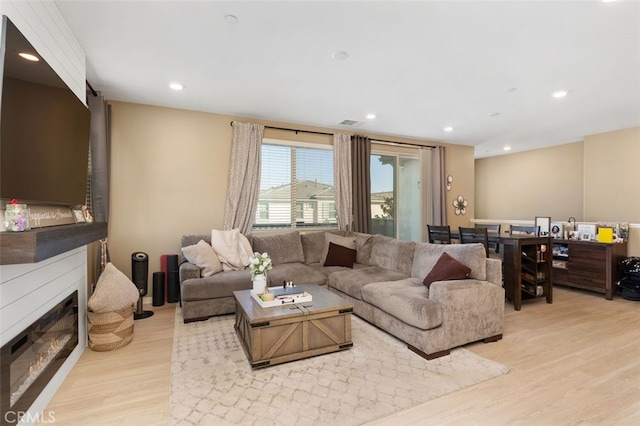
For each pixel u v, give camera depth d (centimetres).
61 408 190
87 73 317
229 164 458
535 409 189
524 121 496
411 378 224
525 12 220
